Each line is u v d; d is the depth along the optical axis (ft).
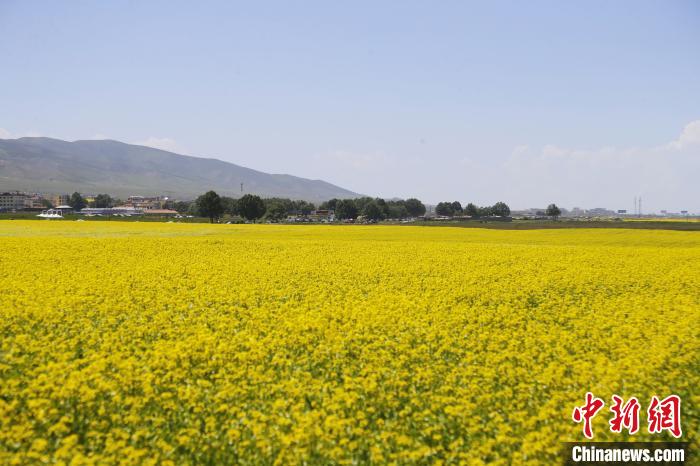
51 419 27.48
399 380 32.42
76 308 50.96
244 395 30.22
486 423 27.73
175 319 47.52
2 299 53.06
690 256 102.58
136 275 73.15
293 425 26.27
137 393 31.01
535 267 86.12
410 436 26.68
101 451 25.39
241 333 42.11
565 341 41.81
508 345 40.65
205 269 80.74
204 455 24.75
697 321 49.47
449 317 49.03
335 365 35.55
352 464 24.16
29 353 37.27
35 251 98.02
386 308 53.16
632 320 49.11
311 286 66.69
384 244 130.62
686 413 29.09
